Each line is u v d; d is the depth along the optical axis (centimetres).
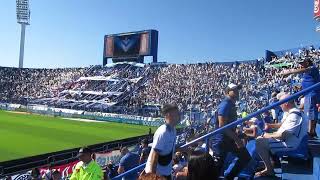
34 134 4012
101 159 2178
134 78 6788
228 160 782
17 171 1906
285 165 718
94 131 4400
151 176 376
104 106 6169
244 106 3444
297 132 672
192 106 4906
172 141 598
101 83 7125
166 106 596
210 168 403
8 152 2978
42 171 1883
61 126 4816
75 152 2358
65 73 8119
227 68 5856
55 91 7556
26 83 8219
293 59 5084
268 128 845
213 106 4712
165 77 6384
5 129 4338
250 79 5266
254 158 773
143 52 6900
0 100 7656
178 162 948
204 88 5634
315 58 4553
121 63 7300
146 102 5881
